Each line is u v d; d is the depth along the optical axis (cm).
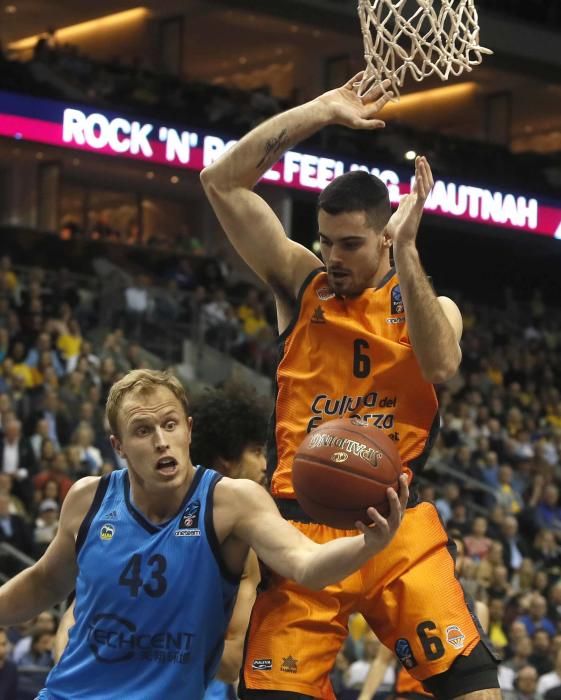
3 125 2162
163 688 373
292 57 3081
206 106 2439
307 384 413
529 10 2877
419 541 405
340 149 2462
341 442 355
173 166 2334
